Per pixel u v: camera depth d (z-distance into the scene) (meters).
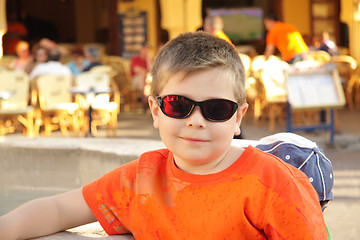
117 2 19.36
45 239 1.78
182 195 1.60
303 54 10.75
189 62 1.47
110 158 3.55
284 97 10.04
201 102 1.47
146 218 1.69
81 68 12.78
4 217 1.73
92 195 1.81
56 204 1.83
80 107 9.85
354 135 9.12
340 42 19.17
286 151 1.99
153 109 1.62
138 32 19.39
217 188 1.56
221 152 1.52
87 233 1.95
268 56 11.11
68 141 3.96
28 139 4.10
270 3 20.64
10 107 9.91
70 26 23.88
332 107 8.10
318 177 1.97
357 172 6.61
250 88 11.53
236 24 24.28
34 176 3.97
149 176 1.71
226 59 1.50
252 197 1.53
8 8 22.62
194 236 1.58
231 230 1.55
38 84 9.68
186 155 1.51
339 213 4.80
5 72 9.91
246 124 11.29
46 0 23.58
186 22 15.21
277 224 1.51
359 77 13.67
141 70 14.35
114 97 12.67
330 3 19.28
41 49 10.20
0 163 4.03
